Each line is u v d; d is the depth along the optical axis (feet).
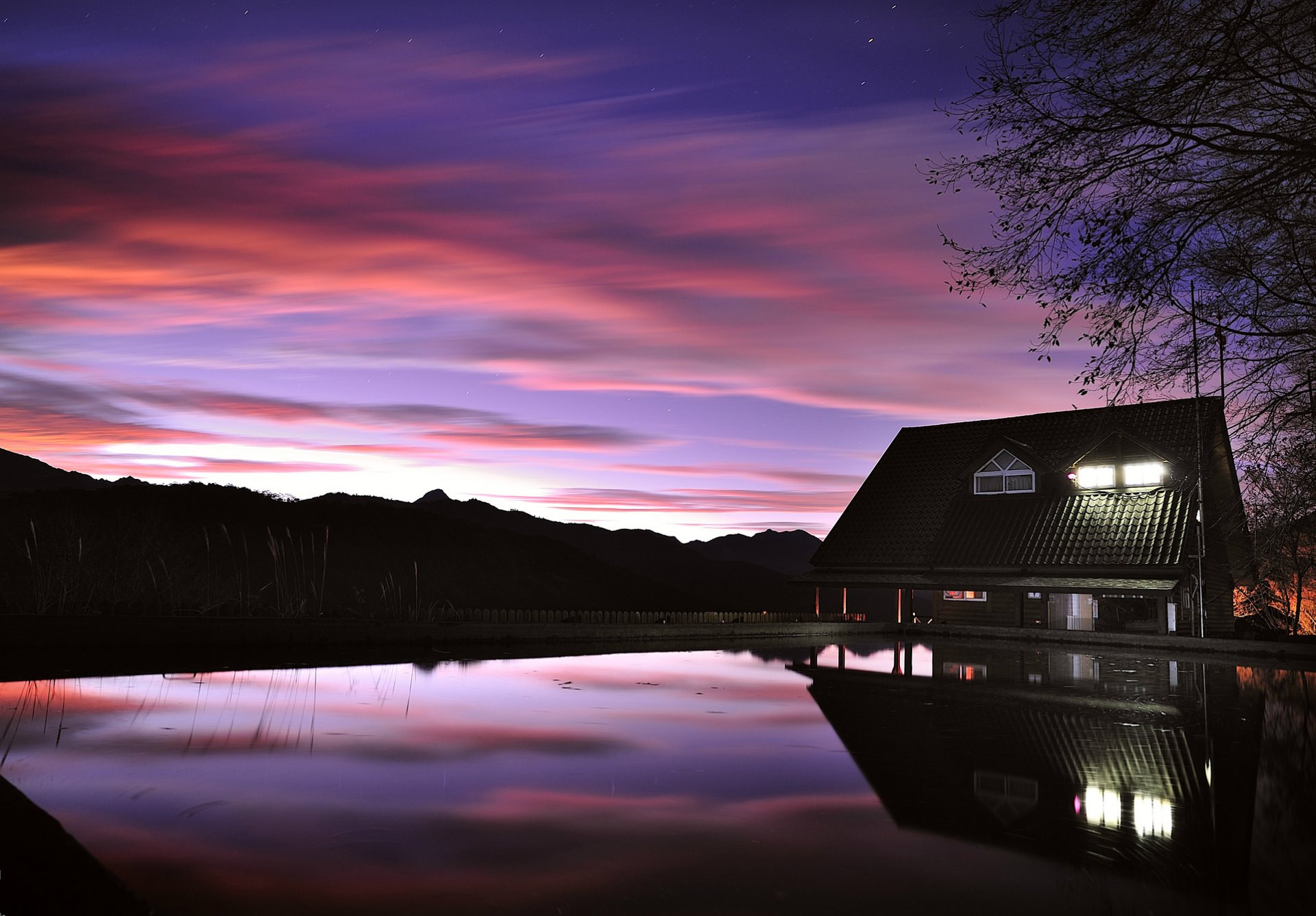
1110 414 112.68
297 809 25.59
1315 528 38.19
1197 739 40.37
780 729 40.86
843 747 36.86
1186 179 26.63
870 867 22.22
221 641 67.00
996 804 28.30
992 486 118.11
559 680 56.80
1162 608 96.12
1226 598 109.70
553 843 23.38
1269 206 27.30
